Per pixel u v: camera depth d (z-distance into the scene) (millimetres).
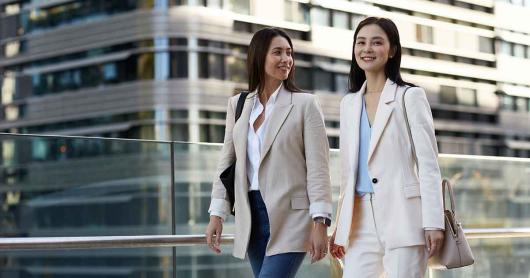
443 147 51656
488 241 6855
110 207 10312
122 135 42688
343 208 3852
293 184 3816
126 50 42656
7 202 10391
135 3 42281
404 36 50438
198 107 41188
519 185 7781
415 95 3779
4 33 48406
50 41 46250
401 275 3695
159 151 5844
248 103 3930
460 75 53250
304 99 3873
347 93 4031
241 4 42812
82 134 44438
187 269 5852
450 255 3721
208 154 5910
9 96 48094
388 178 3764
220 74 41938
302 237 3781
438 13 52344
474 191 7398
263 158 3824
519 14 56812
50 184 10320
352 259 3861
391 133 3777
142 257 6215
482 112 54156
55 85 46219
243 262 5824
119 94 42812
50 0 46375
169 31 41312
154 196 9992
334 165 5762
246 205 3846
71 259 9430
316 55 45281
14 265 8078
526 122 56656
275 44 3885
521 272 7004
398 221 3730
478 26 54562
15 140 5898
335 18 46312
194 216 5914
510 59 56094
